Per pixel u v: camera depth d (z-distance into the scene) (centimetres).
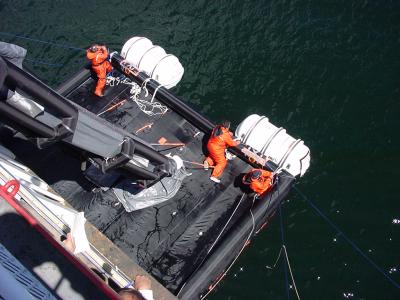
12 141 1076
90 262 658
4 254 357
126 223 993
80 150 716
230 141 994
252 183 978
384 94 1385
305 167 1049
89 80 1188
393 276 1079
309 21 1548
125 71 1151
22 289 283
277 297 1072
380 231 1147
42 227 397
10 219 402
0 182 573
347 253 1117
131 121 1122
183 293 896
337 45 1495
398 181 1225
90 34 1580
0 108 496
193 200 1022
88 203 1013
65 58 1523
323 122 1349
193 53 1502
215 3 1616
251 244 1140
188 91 1419
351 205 1191
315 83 1420
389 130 1316
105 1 1658
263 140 1038
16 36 1585
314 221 1170
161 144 1089
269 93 1411
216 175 1034
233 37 1530
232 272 1105
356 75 1430
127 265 841
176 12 1609
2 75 466
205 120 1087
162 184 1002
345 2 1582
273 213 1045
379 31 1520
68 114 555
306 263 1110
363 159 1271
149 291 718
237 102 1397
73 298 379
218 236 981
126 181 1010
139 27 1583
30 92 506
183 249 968
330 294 1066
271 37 1522
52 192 867
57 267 389
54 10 1644
